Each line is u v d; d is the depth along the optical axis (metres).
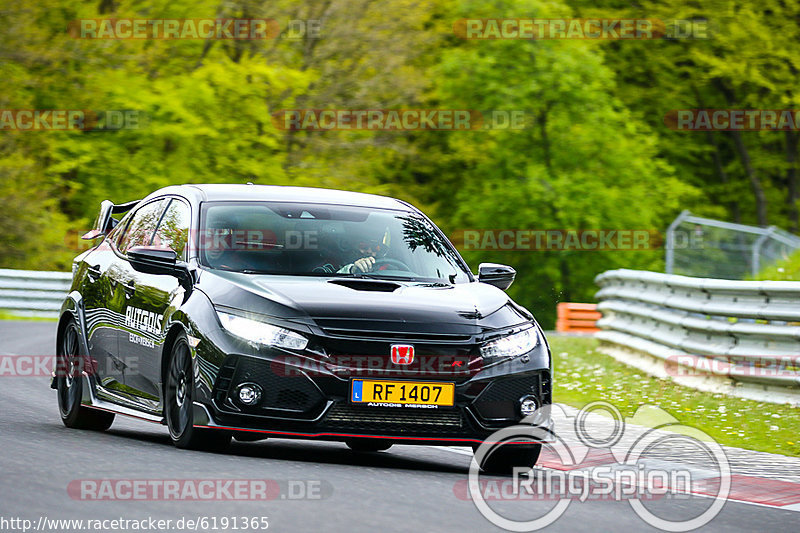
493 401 25.12
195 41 118.12
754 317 41.41
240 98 112.00
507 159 136.75
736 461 29.61
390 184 138.75
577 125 136.25
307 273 27.11
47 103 112.12
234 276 26.20
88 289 31.42
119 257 30.70
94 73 109.81
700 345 44.34
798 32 145.12
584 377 48.53
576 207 131.75
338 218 29.23
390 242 29.03
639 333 52.75
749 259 92.06
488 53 135.50
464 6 135.88
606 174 138.38
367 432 24.31
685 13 143.88
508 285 29.78
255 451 26.80
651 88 157.25
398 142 131.25
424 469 25.81
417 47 130.88
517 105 133.00
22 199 104.69
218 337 24.62
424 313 25.20
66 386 31.48
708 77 145.12
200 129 107.00
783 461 29.92
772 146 168.12
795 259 75.56
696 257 93.62
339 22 122.94
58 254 107.38
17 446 24.47
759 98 152.88
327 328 24.42
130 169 108.62
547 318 137.00
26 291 90.44
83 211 112.31
